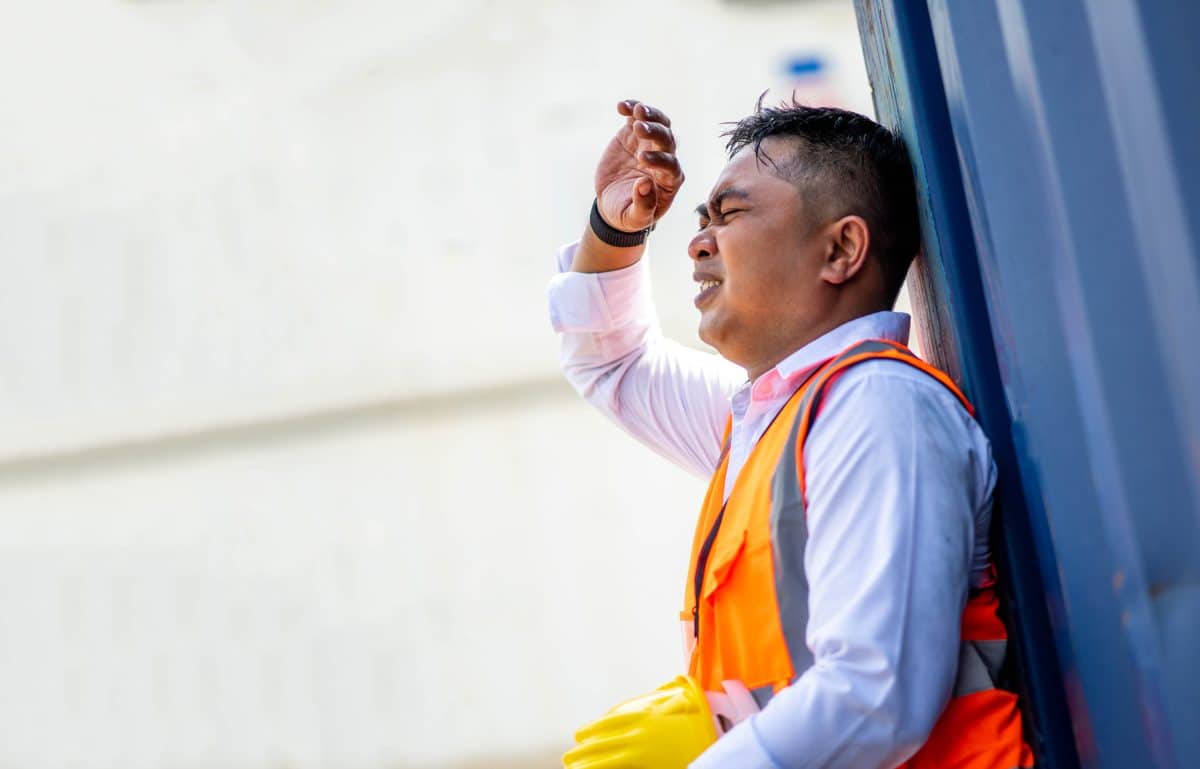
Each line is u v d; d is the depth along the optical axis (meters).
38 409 12.88
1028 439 2.20
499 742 9.80
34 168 13.65
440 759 9.77
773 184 2.68
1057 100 2.06
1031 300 2.16
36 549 12.05
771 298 2.67
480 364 12.84
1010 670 2.36
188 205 13.56
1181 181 1.88
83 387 13.03
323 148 13.60
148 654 11.29
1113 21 1.96
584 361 3.37
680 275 12.20
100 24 13.97
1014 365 2.21
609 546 11.12
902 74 2.53
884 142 2.70
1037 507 2.22
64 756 10.62
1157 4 1.91
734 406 2.76
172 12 13.98
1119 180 2.00
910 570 2.13
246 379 13.00
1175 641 1.97
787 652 2.26
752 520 2.36
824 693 2.09
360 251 13.36
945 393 2.34
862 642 2.08
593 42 13.41
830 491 2.24
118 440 12.76
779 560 2.30
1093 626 2.11
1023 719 2.34
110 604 11.70
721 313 2.71
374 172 13.52
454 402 12.55
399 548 11.53
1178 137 1.89
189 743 10.55
